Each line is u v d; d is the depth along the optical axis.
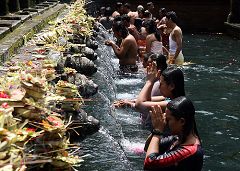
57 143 2.92
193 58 13.74
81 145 4.54
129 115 5.89
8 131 2.44
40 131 2.82
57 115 3.21
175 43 10.74
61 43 7.28
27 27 8.61
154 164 3.33
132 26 11.82
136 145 4.95
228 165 5.36
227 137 6.40
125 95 7.87
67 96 4.67
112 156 4.33
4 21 8.77
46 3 16.59
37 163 2.77
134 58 9.62
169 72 4.04
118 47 10.39
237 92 9.18
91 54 9.20
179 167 3.24
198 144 3.31
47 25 10.98
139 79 9.24
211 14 24.02
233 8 22.08
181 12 24.23
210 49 16.28
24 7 13.48
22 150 2.47
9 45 6.15
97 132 4.90
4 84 3.28
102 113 5.69
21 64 4.55
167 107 3.34
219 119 7.29
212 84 9.88
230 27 21.36
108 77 8.29
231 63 12.83
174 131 3.34
